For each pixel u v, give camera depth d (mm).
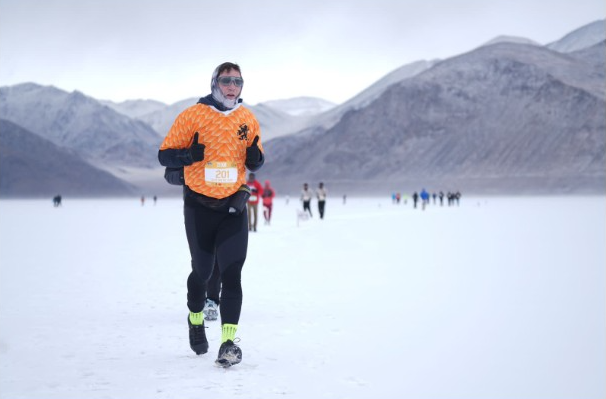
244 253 5617
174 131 5574
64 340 6520
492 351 5902
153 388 4820
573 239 19797
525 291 9633
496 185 154375
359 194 171000
